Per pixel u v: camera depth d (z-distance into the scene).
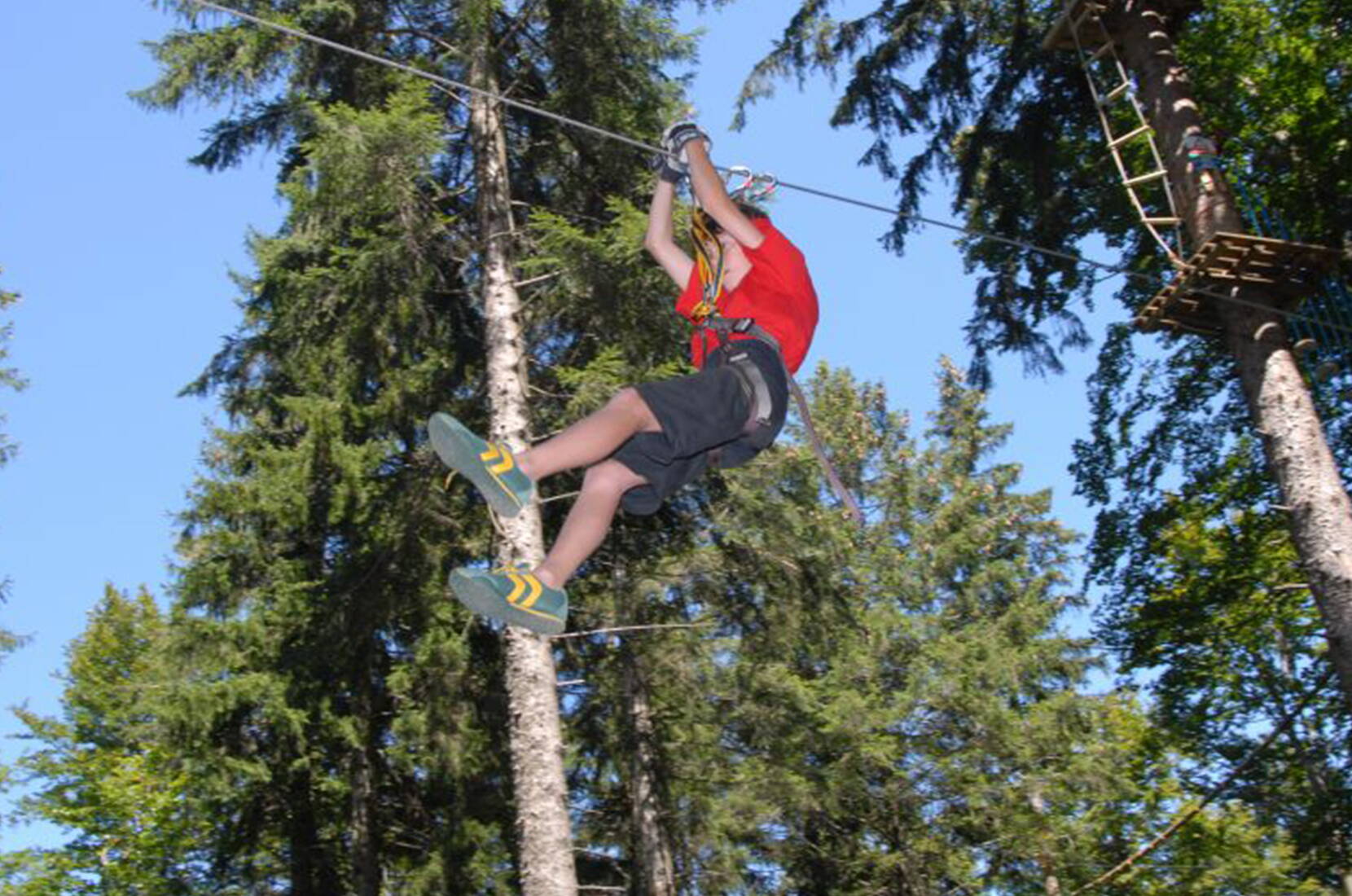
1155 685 20.64
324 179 13.38
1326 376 11.48
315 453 16.84
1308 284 11.16
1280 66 17.41
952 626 31.19
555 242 13.31
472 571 4.30
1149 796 23.64
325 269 14.34
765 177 5.24
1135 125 18.17
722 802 20.78
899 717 23.38
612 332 13.96
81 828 24.38
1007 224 15.59
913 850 23.31
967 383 16.44
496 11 14.41
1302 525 10.77
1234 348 11.38
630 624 17.30
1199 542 19.98
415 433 17.73
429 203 14.44
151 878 23.30
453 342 16.36
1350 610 10.40
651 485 4.66
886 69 15.26
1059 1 15.48
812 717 22.41
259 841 20.00
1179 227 11.90
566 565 4.46
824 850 23.94
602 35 14.84
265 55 14.45
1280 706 21.56
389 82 14.92
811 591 17.36
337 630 16.08
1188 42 17.88
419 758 18.47
